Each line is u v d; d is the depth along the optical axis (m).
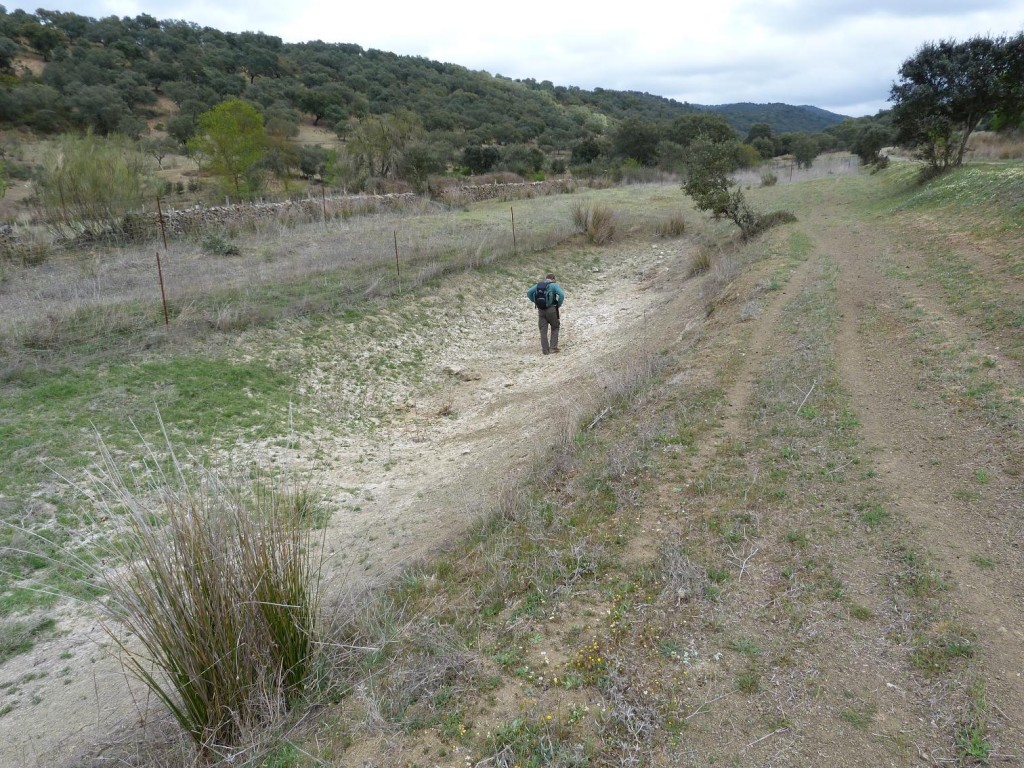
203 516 3.56
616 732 2.99
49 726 4.12
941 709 2.90
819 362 7.46
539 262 17.88
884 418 5.89
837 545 4.16
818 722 2.92
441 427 9.26
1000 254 10.52
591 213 21.70
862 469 5.05
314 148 49.06
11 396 7.95
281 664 3.57
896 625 3.43
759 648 3.39
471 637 3.82
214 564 3.36
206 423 8.14
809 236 15.94
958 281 9.75
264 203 21.16
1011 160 20.75
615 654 3.46
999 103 19.48
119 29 76.38
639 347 11.09
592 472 5.74
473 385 10.83
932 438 5.37
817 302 9.89
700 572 4.05
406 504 6.84
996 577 3.66
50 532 5.97
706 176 18.45
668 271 17.56
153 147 49.16
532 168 47.88
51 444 7.16
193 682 3.29
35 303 10.97
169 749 3.48
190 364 9.36
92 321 9.95
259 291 12.38
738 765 2.75
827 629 3.47
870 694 3.03
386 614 4.19
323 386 9.87
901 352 7.43
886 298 9.66
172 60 73.44
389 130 29.81
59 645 4.92
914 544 4.05
